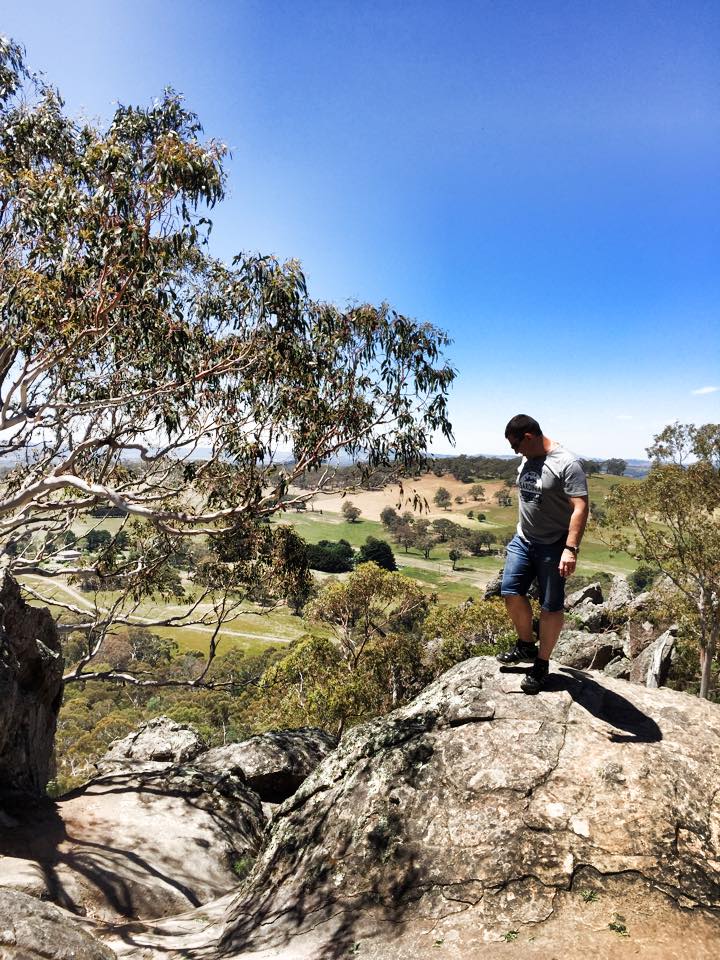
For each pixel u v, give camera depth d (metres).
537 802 3.75
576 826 3.56
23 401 11.30
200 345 13.40
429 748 4.46
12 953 2.87
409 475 13.92
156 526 15.09
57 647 10.50
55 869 6.42
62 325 10.72
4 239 11.46
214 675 69.62
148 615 75.06
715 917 3.01
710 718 4.32
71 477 10.75
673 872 3.24
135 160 10.49
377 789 4.32
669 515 28.16
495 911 3.27
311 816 4.54
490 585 48.19
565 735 4.18
